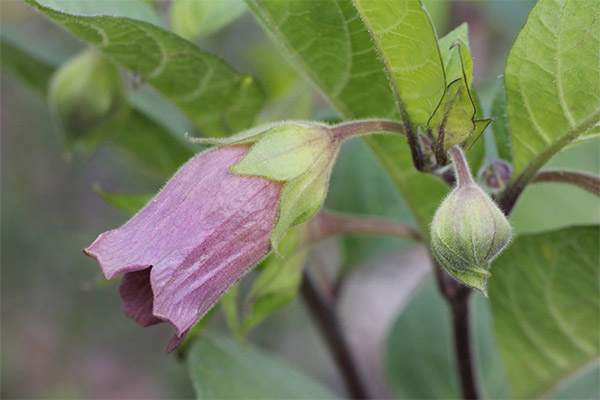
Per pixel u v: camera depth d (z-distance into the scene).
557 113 0.16
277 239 0.15
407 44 0.15
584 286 0.18
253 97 0.18
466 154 0.16
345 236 0.22
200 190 0.15
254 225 0.15
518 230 0.25
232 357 0.19
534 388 0.19
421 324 0.23
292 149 0.15
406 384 0.23
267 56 0.25
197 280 0.14
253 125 0.19
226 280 0.15
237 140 0.15
